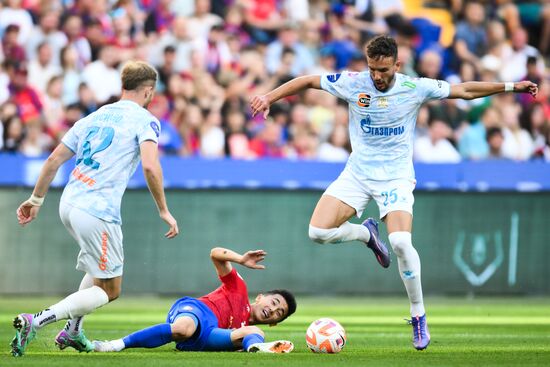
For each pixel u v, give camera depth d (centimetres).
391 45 2245
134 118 2058
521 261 5303
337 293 5159
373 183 2359
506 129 5934
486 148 5881
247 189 5103
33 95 5603
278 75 6003
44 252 5000
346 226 2466
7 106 5488
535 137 6006
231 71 5888
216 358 1992
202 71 5831
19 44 5688
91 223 2003
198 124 5662
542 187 5303
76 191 2033
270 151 5725
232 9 6066
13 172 4966
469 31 6338
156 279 5041
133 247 5028
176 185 5081
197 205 5072
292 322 3650
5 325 3198
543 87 6191
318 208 2411
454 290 5247
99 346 2147
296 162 5153
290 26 6156
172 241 5059
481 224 5262
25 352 2159
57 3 5834
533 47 6569
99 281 2061
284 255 5125
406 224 2281
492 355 2195
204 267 5078
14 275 4972
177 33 5906
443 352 2292
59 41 5741
